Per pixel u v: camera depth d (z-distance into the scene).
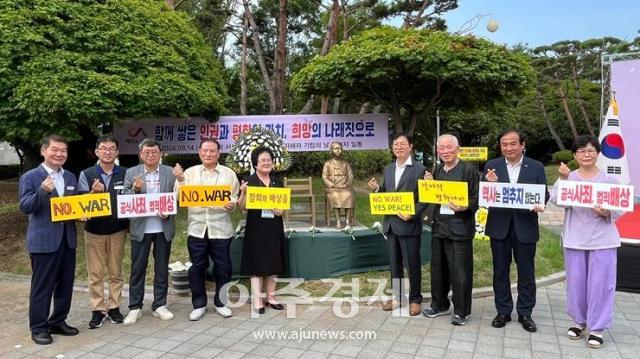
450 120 20.69
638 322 4.82
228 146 9.42
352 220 6.59
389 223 5.07
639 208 6.49
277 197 4.94
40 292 4.36
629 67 8.80
